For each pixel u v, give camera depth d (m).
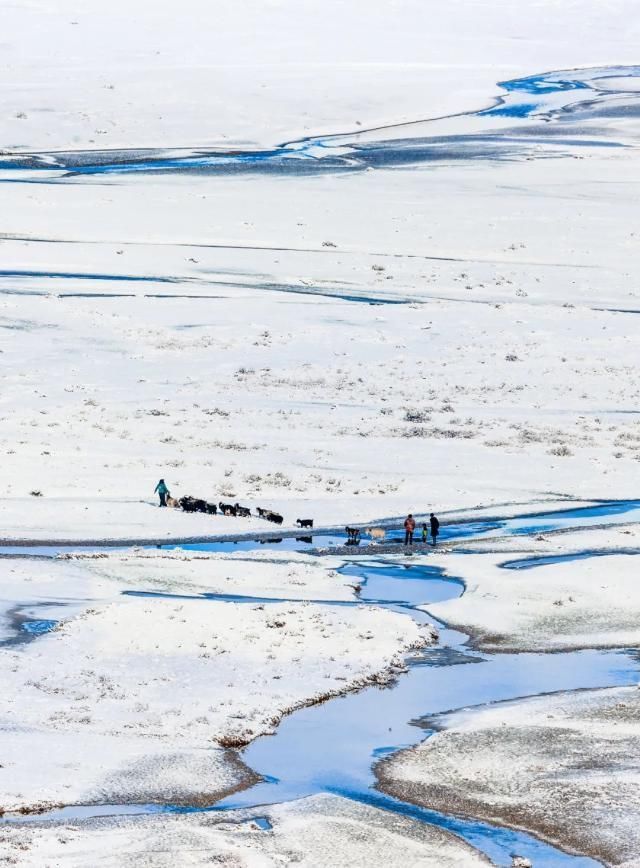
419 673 89.75
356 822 62.66
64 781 66.81
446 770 70.31
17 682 84.38
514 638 98.62
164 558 123.31
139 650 92.56
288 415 198.88
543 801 65.62
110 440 178.38
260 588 112.94
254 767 71.00
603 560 120.62
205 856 57.34
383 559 126.31
